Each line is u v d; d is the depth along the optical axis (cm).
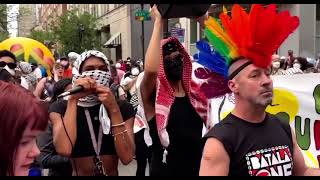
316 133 434
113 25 4397
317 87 436
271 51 232
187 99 336
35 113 154
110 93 311
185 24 2252
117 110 315
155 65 325
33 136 157
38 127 156
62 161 365
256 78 229
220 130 228
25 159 155
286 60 1040
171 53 333
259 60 227
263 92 229
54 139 312
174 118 330
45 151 366
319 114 435
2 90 154
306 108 437
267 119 238
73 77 330
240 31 230
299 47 1925
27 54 941
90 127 318
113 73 1150
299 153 250
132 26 3788
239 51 232
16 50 937
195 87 334
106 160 324
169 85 330
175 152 331
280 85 440
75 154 317
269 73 236
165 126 325
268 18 229
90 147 319
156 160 342
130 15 3812
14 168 153
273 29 229
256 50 228
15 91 155
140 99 344
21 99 154
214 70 262
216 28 246
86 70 323
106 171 326
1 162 150
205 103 337
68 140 308
